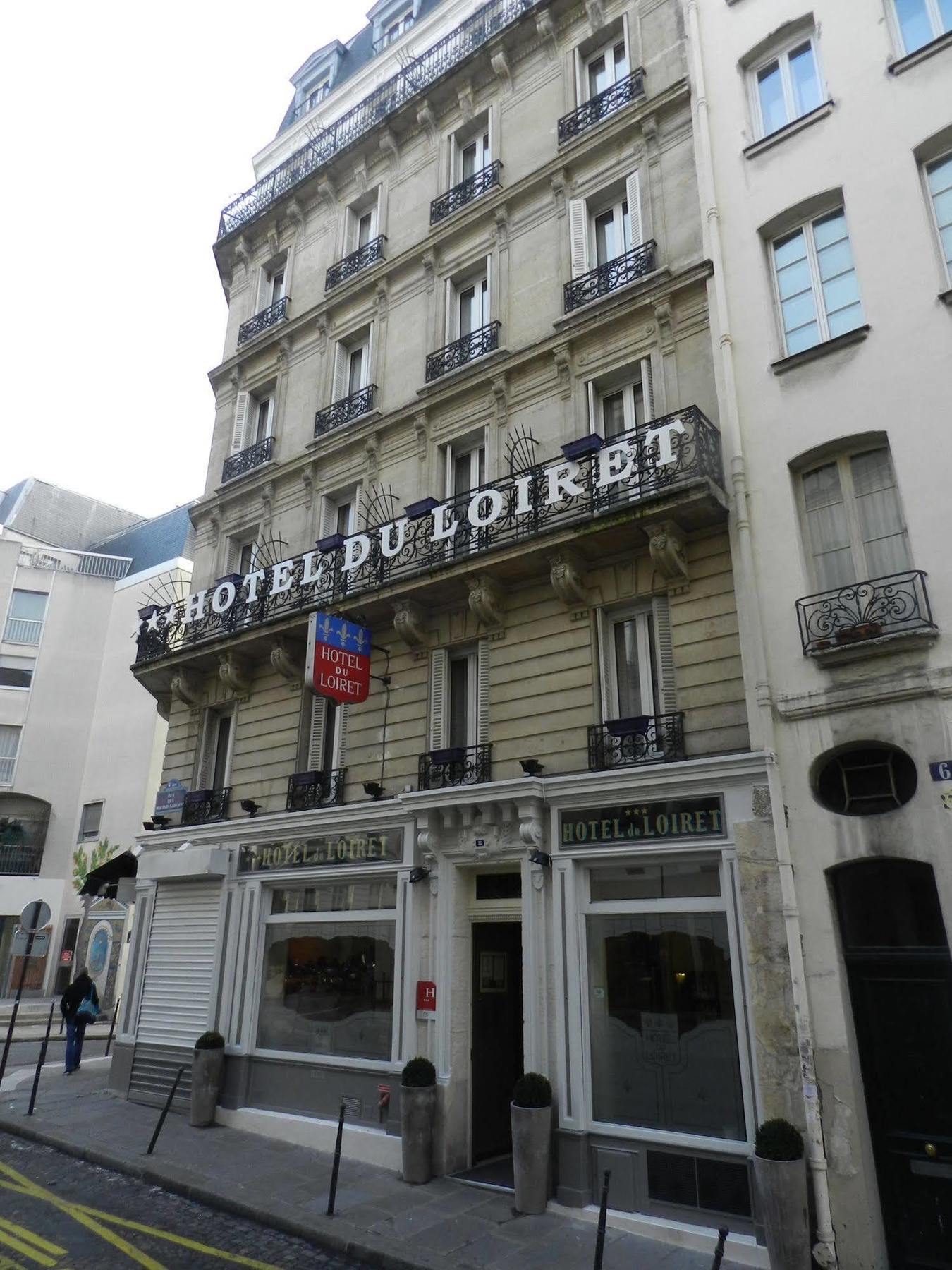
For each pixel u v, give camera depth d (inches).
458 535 515.8
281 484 698.2
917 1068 315.9
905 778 339.6
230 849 581.0
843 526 388.2
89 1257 310.3
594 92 601.9
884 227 402.6
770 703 371.2
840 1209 306.0
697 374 463.5
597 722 439.5
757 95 490.6
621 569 454.6
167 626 689.0
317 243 770.2
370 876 501.0
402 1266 306.8
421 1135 403.5
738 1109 344.5
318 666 495.8
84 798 1396.4
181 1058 552.7
